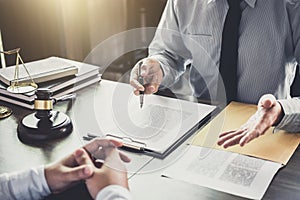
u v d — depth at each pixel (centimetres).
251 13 141
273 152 107
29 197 94
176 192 93
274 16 139
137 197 91
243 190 93
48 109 123
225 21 142
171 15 158
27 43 249
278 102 118
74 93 148
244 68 147
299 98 123
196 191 93
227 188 94
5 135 122
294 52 141
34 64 159
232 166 102
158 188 94
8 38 238
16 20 239
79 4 255
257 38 142
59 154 111
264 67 144
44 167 97
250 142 112
